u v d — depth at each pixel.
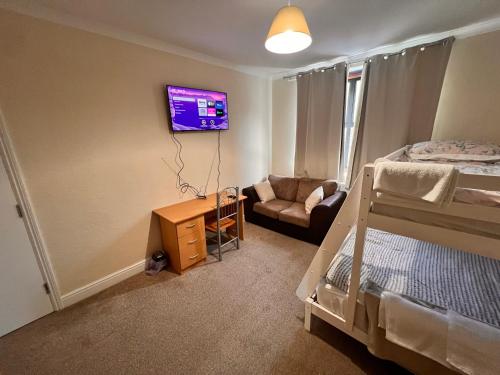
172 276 2.26
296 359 1.39
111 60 1.94
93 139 1.91
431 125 2.28
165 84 2.33
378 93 2.53
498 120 2.05
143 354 1.46
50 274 1.79
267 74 3.55
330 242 1.33
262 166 3.86
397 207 1.02
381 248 1.60
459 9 1.74
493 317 0.98
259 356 1.42
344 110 2.92
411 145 2.37
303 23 1.17
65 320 1.74
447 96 2.26
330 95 2.96
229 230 3.00
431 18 1.87
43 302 1.78
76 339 1.58
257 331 1.60
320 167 3.26
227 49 2.46
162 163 2.42
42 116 1.65
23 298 1.69
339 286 1.33
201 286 2.09
